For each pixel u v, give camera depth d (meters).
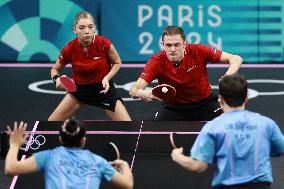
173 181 13.73
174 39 16.05
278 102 23.98
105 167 11.67
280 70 27.77
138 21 28.25
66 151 11.71
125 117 18.58
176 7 28.19
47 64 28.41
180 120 17.28
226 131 11.65
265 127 11.84
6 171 11.66
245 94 11.93
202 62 16.78
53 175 11.56
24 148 14.73
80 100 18.53
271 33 28.41
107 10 28.23
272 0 28.23
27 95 24.89
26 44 28.47
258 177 11.59
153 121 16.00
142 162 14.49
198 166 11.55
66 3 28.17
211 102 17.27
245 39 28.42
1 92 25.19
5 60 28.64
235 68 16.39
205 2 28.12
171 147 14.91
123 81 26.31
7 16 28.22
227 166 11.62
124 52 28.48
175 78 16.77
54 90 25.42
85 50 17.97
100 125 15.70
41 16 28.25
